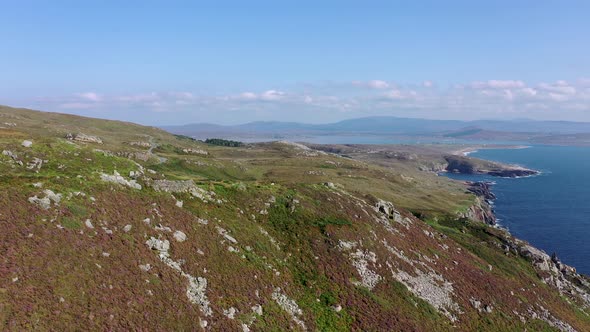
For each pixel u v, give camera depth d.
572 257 137.38
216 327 34.12
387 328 45.91
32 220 32.06
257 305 39.84
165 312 32.03
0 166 46.50
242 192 63.09
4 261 27.16
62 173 47.00
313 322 42.38
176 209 47.50
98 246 33.69
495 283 72.56
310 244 56.31
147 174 61.41
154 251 38.03
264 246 51.38
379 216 77.81
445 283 63.94
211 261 42.09
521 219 190.75
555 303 79.44
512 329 59.94
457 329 53.16
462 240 97.69
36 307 25.52
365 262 57.47
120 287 31.36
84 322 26.86
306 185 77.44
